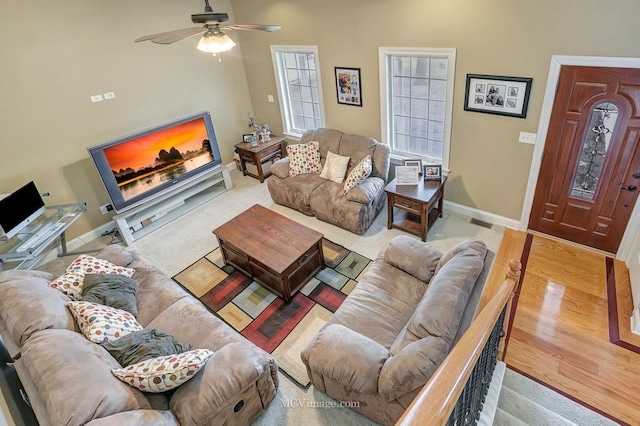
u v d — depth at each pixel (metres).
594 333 2.87
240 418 2.33
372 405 2.22
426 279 2.82
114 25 4.39
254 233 3.66
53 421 1.69
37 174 4.23
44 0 3.84
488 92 3.61
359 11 4.14
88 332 2.37
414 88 4.32
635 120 2.97
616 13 2.72
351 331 2.37
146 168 4.62
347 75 4.66
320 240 3.56
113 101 4.61
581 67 3.03
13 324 2.29
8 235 3.67
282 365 2.87
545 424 2.01
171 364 2.06
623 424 2.29
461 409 1.27
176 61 5.07
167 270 4.05
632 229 3.30
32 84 3.96
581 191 3.50
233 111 6.00
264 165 5.76
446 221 4.35
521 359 2.73
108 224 4.96
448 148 4.19
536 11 3.05
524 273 3.49
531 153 3.62
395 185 4.06
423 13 3.69
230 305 3.48
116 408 1.82
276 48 5.24
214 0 5.18
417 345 1.90
